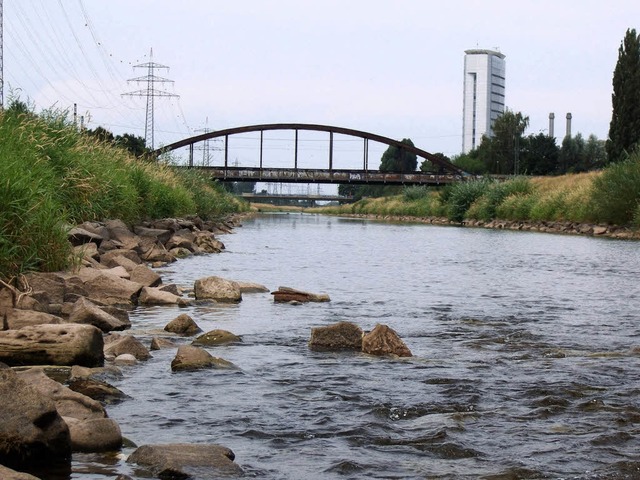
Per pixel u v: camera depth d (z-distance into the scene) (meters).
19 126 15.95
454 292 14.03
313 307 11.71
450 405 6.03
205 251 23.39
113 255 15.65
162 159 37.03
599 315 11.21
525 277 17.06
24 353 6.92
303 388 6.52
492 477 4.48
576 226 45.31
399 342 8.17
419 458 4.81
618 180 42.38
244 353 8.02
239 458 4.75
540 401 6.14
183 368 7.06
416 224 63.03
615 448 5.02
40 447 4.54
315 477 4.46
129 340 7.66
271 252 24.33
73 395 5.26
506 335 9.42
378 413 5.78
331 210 144.12
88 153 19.88
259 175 88.25
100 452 4.77
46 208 11.82
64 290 10.22
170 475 4.36
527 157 112.06
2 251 10.01
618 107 72.06
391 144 91.19
